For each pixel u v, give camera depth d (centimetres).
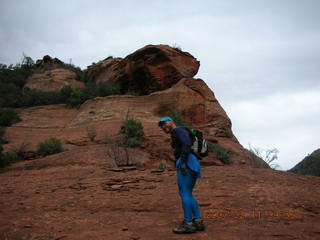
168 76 3278
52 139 2072
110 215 529
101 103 3053
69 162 1602
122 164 1475
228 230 396
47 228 440
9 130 2609
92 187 867
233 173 1017
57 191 841
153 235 382
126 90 3631
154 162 1719
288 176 995
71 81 4347
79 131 2536
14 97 3500
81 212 568
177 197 671
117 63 4025
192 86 3095
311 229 393
